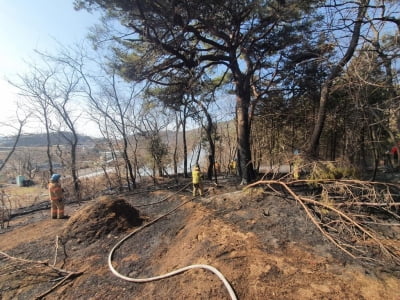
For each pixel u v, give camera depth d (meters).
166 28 9.13
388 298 3.58
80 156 17.67
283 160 7.99
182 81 12.05
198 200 9.00
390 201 6.00
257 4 8.73
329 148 16.78
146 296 4.10
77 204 11.97
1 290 4.72
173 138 21.66
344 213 5.67
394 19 7.82
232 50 11.06
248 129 12.38
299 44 10.88
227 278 4.07
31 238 7.09
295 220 6.06
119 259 5.48
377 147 8.91
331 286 3.83
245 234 5.56
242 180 12.09
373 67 6.88
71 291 4.51
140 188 14.58
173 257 5.20
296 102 14.82
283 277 4.05
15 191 17.23
